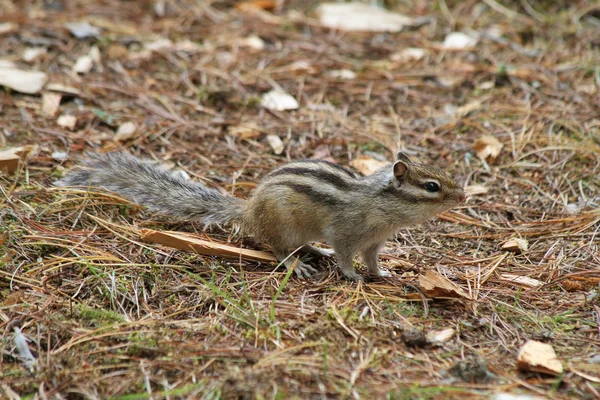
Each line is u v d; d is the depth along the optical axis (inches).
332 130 616.1
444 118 637.9
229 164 561.9
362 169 559.2
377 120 637.3
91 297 392.8
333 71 717.3
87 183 493.7
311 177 440.8
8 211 457.4
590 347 363.3
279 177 445.7
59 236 439.8
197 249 442.6
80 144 564.1
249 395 309.1
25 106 608.7
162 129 597.6
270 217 443.8
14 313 371.2
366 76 705.6
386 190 430.3
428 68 722.8
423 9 839.1
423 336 359.6
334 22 812.6
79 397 319.0
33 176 511.2
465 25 803.4
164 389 321.7
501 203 531.2
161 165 549.0
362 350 350.3
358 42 773.9
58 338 356.5
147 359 340.5
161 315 380.2
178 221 484.1
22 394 321.7
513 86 687.7
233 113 637.9
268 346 351.9
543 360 337.7
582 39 767.1
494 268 446.6
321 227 443.5
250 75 698.2
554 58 735.1
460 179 557.6
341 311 378.0
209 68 706.2
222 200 474.6
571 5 826.8
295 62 727.1
